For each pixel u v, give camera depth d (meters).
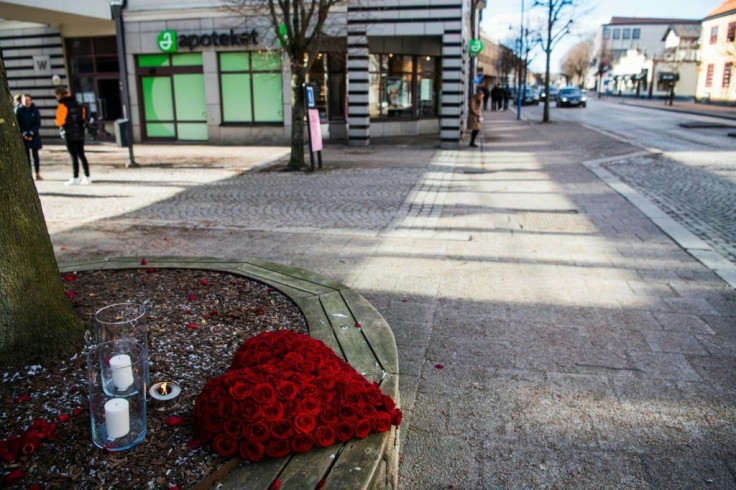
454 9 18.53
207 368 3.32
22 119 12.67
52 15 19.64
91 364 2.50
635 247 7.20
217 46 21.27
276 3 19.84
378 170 14.15
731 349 4.40
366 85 19.97
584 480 3.00
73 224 8.62
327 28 19.81
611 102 60.19
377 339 3.69
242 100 21.94
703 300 5.40
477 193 10.98
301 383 2.59
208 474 2.32
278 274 5.10
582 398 3.75
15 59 23.84
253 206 9.91
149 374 3.17
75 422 2.70
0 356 3.18
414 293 5.65
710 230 7.94
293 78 14.06
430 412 3.62
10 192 3.25
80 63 23.27
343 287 4.75
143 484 2.28
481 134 24.41
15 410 2.82
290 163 14.44
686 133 22.53
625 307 5.25
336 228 8.28
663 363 4.19
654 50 120.88
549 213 9.19
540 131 25.36
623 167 13.80
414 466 3.12
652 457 3.16
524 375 4.05
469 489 2.95
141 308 3.07
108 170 14.75
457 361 4.26
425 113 25.94
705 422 3.47
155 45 21.88
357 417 2.57
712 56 53.09
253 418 2.40
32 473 2.35
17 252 3.25
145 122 23.02
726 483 2.96
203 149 20.20
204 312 4.21
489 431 3.42
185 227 8.38
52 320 3.37
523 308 5.25
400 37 23.78
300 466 2.37
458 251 7.11
